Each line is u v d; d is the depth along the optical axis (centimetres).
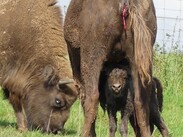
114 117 2481
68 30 2439
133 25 2131
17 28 3306
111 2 2156
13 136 2644
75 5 2359
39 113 3278
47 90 3281
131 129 3159
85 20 2219
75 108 3647
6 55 3316
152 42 2233
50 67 3288
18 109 3328
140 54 2123
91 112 2209
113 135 2483
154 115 2597
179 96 4078
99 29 2180
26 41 3309
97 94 2219
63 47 3359
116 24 2150
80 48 2311
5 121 3419
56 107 3256
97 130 3084
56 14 3378
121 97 2434
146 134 2206
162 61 4228
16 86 3325
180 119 3531
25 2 3341
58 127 3244
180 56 4303
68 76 3309
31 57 3316
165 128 2625
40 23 3334
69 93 3250
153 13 2233
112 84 2375
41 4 3366
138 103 2194
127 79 2400
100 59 2214
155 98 2597
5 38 3306
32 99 3297
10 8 3334
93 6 2195
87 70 2234
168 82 4181
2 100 3775
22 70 3322
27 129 3206
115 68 2383
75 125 3372
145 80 2167
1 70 3344
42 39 3328
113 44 2183
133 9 2133
